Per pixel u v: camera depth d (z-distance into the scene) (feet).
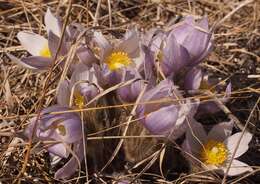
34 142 1.82
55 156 1.84
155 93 1.74
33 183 1.90
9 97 2.06
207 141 1.89
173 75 1.85
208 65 2.36
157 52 1.85
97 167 1.90
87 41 1.92
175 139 1.86
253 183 2.00
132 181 1.82
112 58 1.87
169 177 1.94
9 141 1.88
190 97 1.79
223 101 1.95
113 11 2.58
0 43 2.40
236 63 2.45
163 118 1.74
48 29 1.92
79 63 1.85
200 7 2.69
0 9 2.54
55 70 1.99
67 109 1.75
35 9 2.49
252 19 2.63
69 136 1.74
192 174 1.84
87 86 1.82
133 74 1.81
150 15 2.62
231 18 2.64
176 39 1.88
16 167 1.92
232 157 1.79
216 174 1.87
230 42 2.55
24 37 2.04
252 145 2.09
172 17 2.63
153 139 1.85
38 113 1.72
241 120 2.18
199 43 1.85
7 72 2.18
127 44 1.88
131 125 1.86
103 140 1.88
